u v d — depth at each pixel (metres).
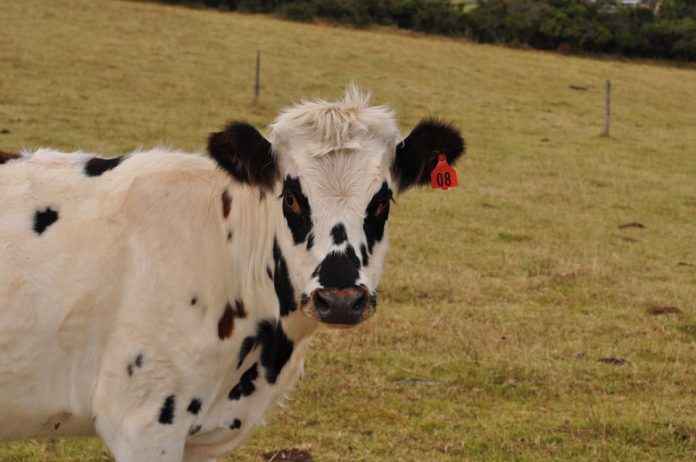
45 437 4.66
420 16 49.34
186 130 20.88
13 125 19.14
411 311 10.31
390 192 4.41
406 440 6.98
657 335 9.94
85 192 4.57
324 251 4.19
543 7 49.72
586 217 16.42
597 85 38.28
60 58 28.39
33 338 4.33
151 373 4.40
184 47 34.19
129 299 4.38
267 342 4.73
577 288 11.77
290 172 4.34
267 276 4.65
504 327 9.88
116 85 25.69
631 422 7.38
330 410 7.48
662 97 37.16
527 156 22.42
